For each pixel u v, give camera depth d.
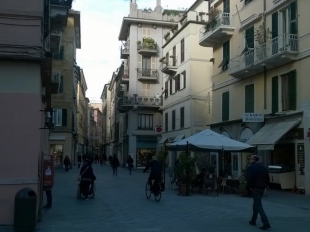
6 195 9.82
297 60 20.80
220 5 30.25
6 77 10.10
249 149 20.00
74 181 26.36
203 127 36.44
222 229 10.10
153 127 51.75
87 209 13.48
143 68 51.81
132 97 50.34
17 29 10.39
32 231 9.18
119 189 21.28
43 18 11.20
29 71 10.23
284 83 22.12
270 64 22.48
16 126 10.05
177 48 40.66
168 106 43.34
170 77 42.94
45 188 13.38
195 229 10.07
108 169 48.19
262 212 10.16
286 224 10.91
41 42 10.59
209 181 18.94
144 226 10.44
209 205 14.93
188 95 36.94
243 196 18.34
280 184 20.88
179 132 39.44
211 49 37.47
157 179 16.11
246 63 24.42
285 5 21.83
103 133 118.44
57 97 46.22
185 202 15.80
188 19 37.59
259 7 24.27
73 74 48.16
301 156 20.11
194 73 36.88
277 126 21.69
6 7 10.35
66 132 46.12
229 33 27.64
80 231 9.62
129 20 51.44
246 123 25.22
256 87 24.70
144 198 17.05
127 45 53.09
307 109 19.75
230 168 25.83
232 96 27.70
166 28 53.03
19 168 9.97
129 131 50.97
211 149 19.77
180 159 19.03
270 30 23.08
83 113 87.00
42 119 12.56
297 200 17.11
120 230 9.83
